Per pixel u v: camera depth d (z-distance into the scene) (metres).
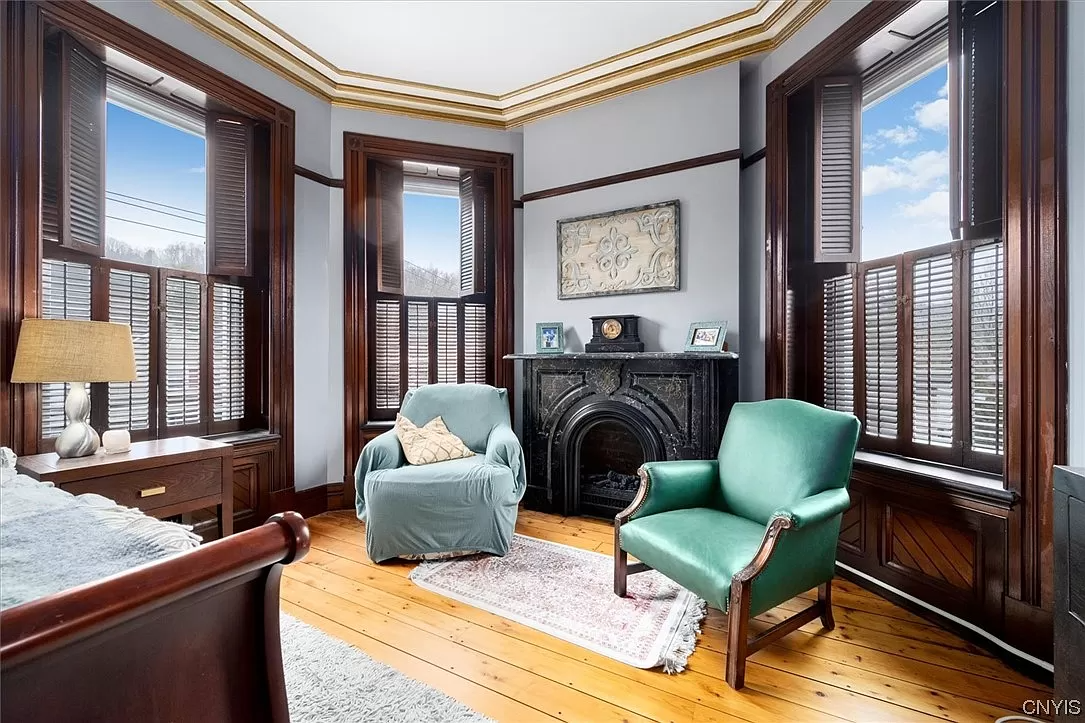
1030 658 1.72
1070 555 1.28
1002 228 1.82
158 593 0.71
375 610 2.16
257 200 3.28
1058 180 1.63
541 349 3.64
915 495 2.14
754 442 2.24
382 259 3.82
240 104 3.04
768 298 2.94
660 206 3.34
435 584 2.40
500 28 2.95
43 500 1.37
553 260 3.81
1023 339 1.74
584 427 3.46
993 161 1.99
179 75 2.72
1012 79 1.76
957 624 1.98
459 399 3.35
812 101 2.80
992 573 1.85
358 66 3.36
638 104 3.48
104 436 2.17
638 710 1.56
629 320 3.33
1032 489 1.72
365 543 2.89
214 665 0.90
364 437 3.68
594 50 3.17
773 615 2.15
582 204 3.69
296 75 3.34
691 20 2.88
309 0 2.70
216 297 3.12
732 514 2.24
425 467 2.80
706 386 3.04
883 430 2.52
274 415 3.25
